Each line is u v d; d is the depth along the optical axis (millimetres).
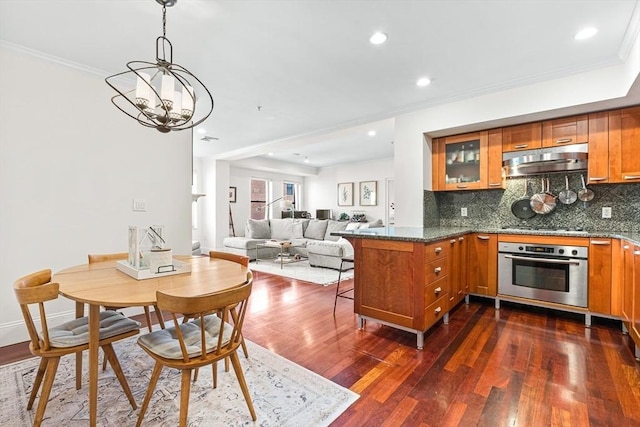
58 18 2088
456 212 4090
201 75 2996
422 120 3770
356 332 2705
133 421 1562
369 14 2059
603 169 2918
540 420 1566
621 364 2113
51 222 2646
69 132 2736
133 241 1913
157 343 1521
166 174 3375
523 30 2232
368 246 2705
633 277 2299
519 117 3146
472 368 2082
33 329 1495
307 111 4078
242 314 1561
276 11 2023
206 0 1902
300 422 1561
